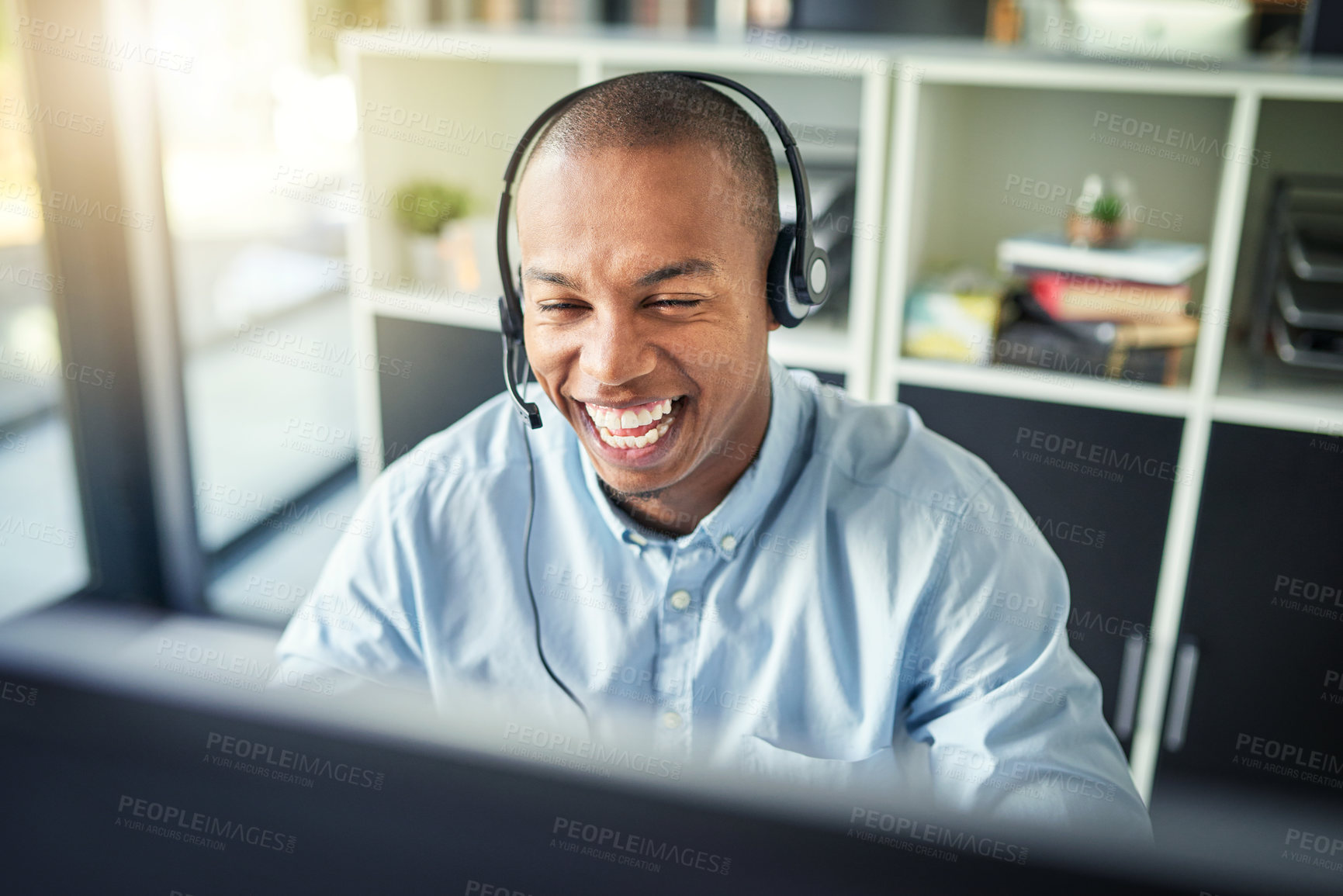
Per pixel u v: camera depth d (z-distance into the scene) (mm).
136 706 333
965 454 1040
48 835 336
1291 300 1771
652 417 842
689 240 769
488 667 1010
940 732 909
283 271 3248
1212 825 285
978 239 2115
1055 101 2004
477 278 2236
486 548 1018
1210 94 1906
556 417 1023
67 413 2459
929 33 1919
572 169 770
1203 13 1852
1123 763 874
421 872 311
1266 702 1825
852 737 947
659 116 769
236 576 2643
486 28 2166
